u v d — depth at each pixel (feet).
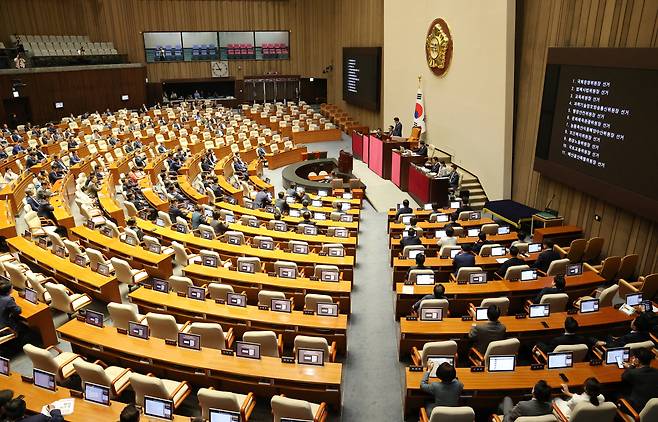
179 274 40.55
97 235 42.91
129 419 17.44
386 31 88.63
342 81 122.01
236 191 62.90
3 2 113.29
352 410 25.16
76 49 118.32
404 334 28.09
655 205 34.99
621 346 24.49
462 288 32.19
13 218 50.80
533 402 19.47
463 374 22.75
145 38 130.21
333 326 27.71
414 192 63.67
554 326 27.07
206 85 141.08
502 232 43.80
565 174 44.83
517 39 52.54
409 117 81.76
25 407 19.02
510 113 53.98
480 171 60.64
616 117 38.29
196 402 24.68
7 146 81.92
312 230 44.96
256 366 23.56
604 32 40.37
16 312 27.73
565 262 34.58
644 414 19.42
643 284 33.17
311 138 104.83
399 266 37.04
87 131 98.37
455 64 64.90
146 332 25.59
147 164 73.26
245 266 34.99
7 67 103.71
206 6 130.41
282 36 139.74
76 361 22.26
